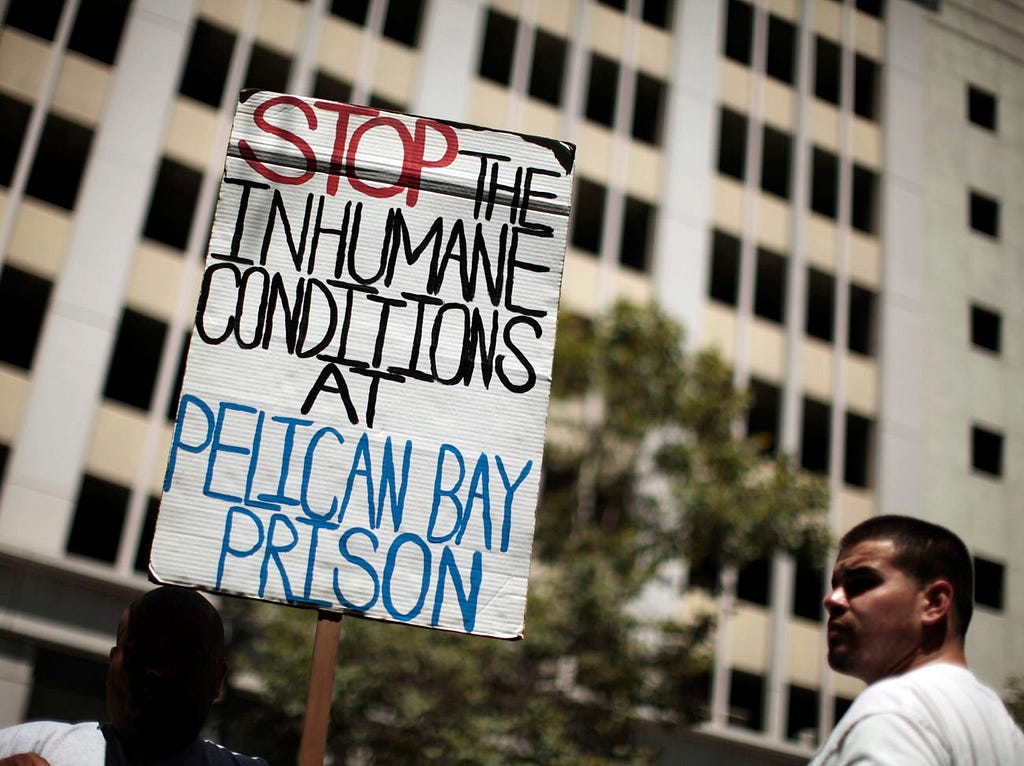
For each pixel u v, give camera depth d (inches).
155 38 923.4
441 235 158.4
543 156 162.7
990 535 1099.9
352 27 1006.4
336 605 140.6
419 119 163.3
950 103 1268.5
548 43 1099.3
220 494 143.6
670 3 1167.6
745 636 979.3
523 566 144.1
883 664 109.7
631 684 636.7
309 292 153.8
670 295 1045.2
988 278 1206.3
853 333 1157.7
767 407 1083.3
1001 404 1159.0
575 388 739.4
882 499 1069.8
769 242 1114.7
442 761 603.2
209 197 903.7
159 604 115.0
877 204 1188.5
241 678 717.3
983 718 98.3
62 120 882.1
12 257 828.0
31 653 748.6
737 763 926.4
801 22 1222.9
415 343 152.6
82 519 938.7
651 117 1136.8
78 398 813.2
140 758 112.9
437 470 147.3
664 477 791.7
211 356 149.3
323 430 147.5
